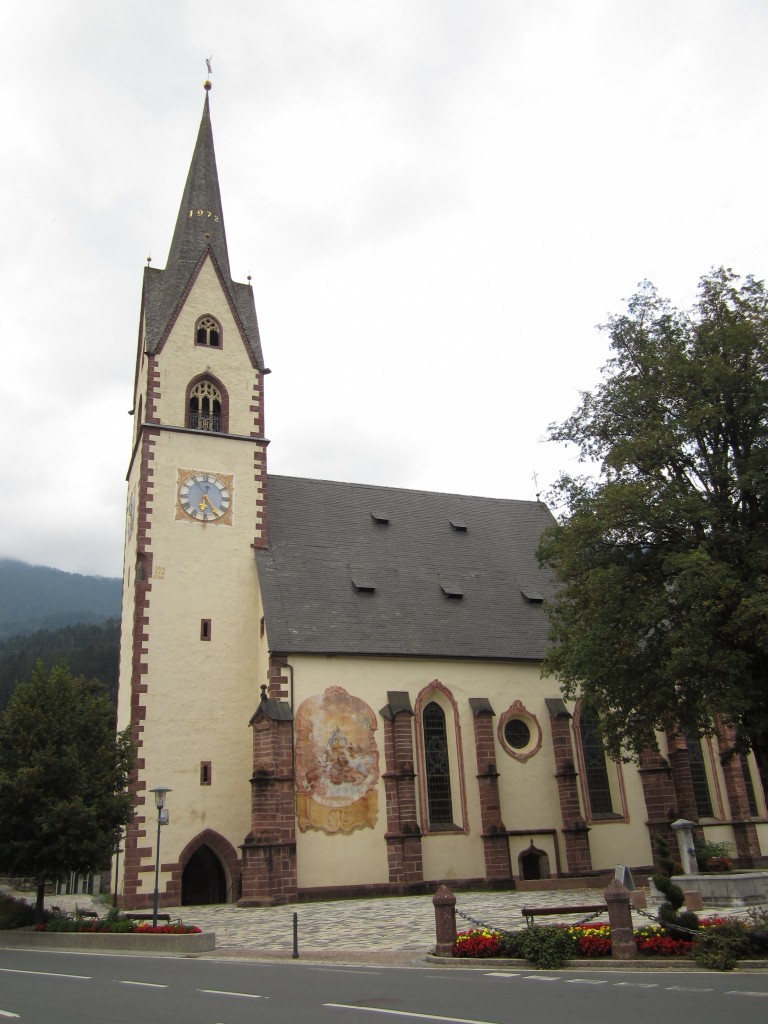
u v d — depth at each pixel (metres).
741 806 45.03
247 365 47.44
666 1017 12.19
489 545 51.91
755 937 18.34
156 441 43.72
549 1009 13.08
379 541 48.53
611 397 33.28
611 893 18.91
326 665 40.41
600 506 30.67
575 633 32.06
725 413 30.53
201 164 52.59
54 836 30.53
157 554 41.81
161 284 48.84
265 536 44.56
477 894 36.88
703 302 32.41
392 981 16.69
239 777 39.56
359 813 38.56
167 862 37.12
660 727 34.22
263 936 26.53
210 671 40.81
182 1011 13.73
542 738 43.47
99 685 34.81
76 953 25.08
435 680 42.41
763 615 25.84
